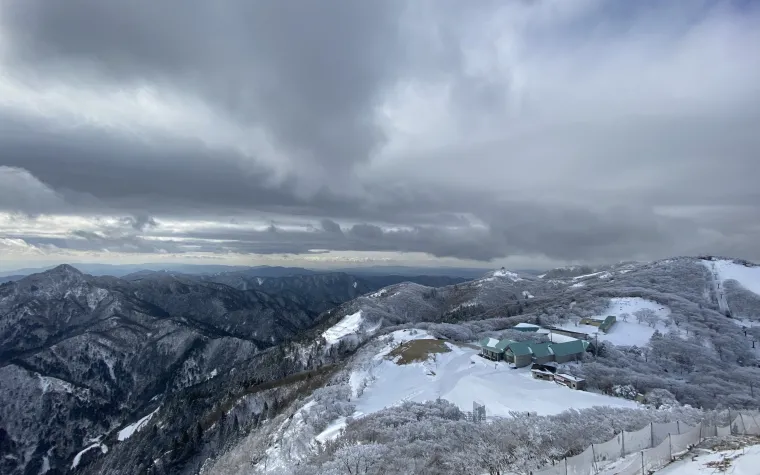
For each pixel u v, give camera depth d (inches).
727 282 6683.1
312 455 2199.8
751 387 3216.0
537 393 2883.9
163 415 7003.0
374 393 3356.3
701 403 2832.2
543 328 5319.9
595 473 1150.3
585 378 3164.4
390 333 5290.4
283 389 5413.4
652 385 3014.3
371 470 1608.0
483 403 2753.4
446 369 3693.4
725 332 4638.3
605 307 5703.7
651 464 1095.6
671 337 4466.0
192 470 4749.0
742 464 933.8
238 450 3422.7
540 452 1541.6
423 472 1515.7
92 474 6407.5
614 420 1892.2
